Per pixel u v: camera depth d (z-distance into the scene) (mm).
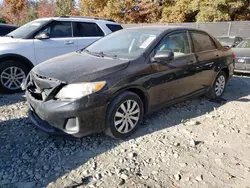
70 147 3520
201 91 5117
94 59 3977
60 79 3342
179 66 4371
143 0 22297
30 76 3912
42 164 3150
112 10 23078
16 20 30141
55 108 3268
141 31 4582
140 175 2965
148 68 3889
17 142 3631
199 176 2953
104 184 2809
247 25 15977
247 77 8211
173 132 4016
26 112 4656
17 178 2900
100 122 3441
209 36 5395
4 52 5527
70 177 2922
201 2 18797
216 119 4578
